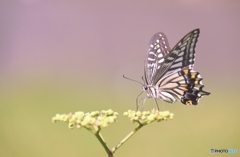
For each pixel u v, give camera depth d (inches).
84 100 58.4
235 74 71.6
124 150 53.8
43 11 76.0
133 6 78.0
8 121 55.4
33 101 56.9
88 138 54.3
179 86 48.8
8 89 59.7
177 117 56.2
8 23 75.0
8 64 72.0
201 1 79.1
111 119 45.4
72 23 75.9
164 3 79.2
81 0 76.6
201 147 54.3
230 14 78.2
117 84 65.8
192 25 79.0
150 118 45.7
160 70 48.8
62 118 45.5
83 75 67.7
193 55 48.5
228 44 76.9
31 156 53.7
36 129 54.9
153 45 48.9
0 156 53.9
